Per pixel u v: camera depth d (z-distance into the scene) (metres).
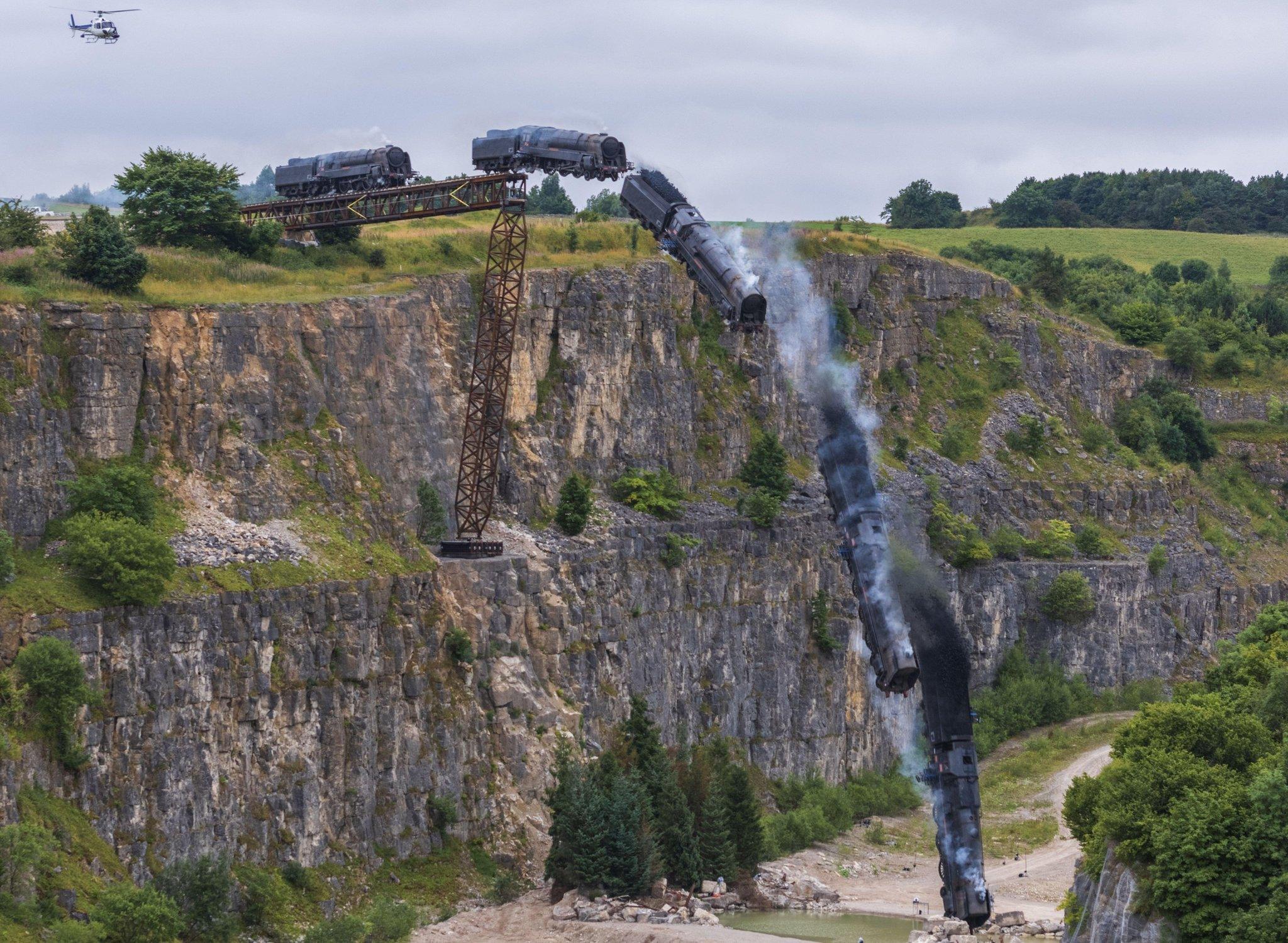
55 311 142.75
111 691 130.62
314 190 195.62
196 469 149.38
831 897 162.62
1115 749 145.12
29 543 134.88
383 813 152.88
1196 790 123.62
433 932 142.88
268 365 156.88
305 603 147.00
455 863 156.50
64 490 138.50
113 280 152.00
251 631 141.88
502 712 167.75
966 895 125.94
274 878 139.88
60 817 123.56
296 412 158.62
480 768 163.50
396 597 158.12
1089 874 132.12
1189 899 118.06
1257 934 112.88
